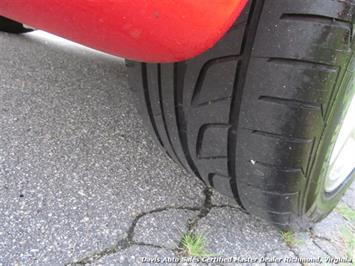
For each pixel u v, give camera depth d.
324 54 0.65
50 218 0.91
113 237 0.89
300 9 0.64
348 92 0.76
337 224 1.14
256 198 0.82
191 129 0.81
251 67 0.69
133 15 0.53
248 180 0.80
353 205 1.26
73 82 1.61
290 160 0.73
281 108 0.69
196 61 0.74
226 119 0.75
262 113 0.70
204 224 0.99
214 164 0.83
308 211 0.92
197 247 0.90
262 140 0.73
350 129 0.95
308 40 0.64
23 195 0.96
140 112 0.93
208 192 1.10
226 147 0.78
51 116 1.33
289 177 0.75
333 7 0.63
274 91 0.68
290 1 0.64
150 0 0.52
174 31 0.56
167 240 0.91
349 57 0.69
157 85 0.83
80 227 0.90
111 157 1.17
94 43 0.61
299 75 0.66
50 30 0.64
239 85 0.71
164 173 1.14
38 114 1.32
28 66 1.68
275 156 0.73
